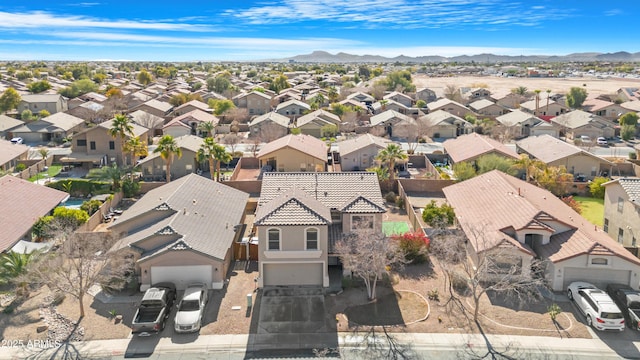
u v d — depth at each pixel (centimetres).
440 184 5541
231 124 9700
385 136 8800
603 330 2711
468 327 2791
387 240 3288
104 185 5272
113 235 3519
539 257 3344
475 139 6788
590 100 11719
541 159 6262
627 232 3816
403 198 5000
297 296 3142
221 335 2717
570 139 8644
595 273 3122
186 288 3045
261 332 2745
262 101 11488
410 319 2872
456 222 4169
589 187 5491
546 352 2559
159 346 2612
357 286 3253
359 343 2641
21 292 3089
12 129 8275
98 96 12125
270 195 3725
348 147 6750
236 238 3853
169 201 3578
